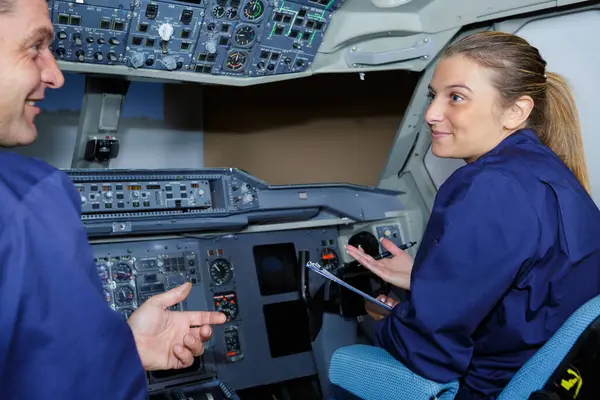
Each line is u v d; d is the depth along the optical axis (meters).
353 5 2.99
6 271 0.81
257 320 3.25
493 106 1.59
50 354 0.84
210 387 2.91
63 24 2.53
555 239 1.44
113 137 3.26
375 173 4.36
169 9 2.62
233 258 3.29
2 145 1.01
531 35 2.97
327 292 3.46
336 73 3.34
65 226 0.88
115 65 2.81
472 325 1.41
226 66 3.03
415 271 1.53
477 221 1.40
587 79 2.83
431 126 1.69
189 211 3.06
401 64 3.30
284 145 4.41
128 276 3.00
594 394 1.24
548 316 1.46
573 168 1.72
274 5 2.79
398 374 1.45
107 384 0.89
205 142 4.27
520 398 1.34
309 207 3.42
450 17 3.07
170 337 1.26
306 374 3.29
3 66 0.93
